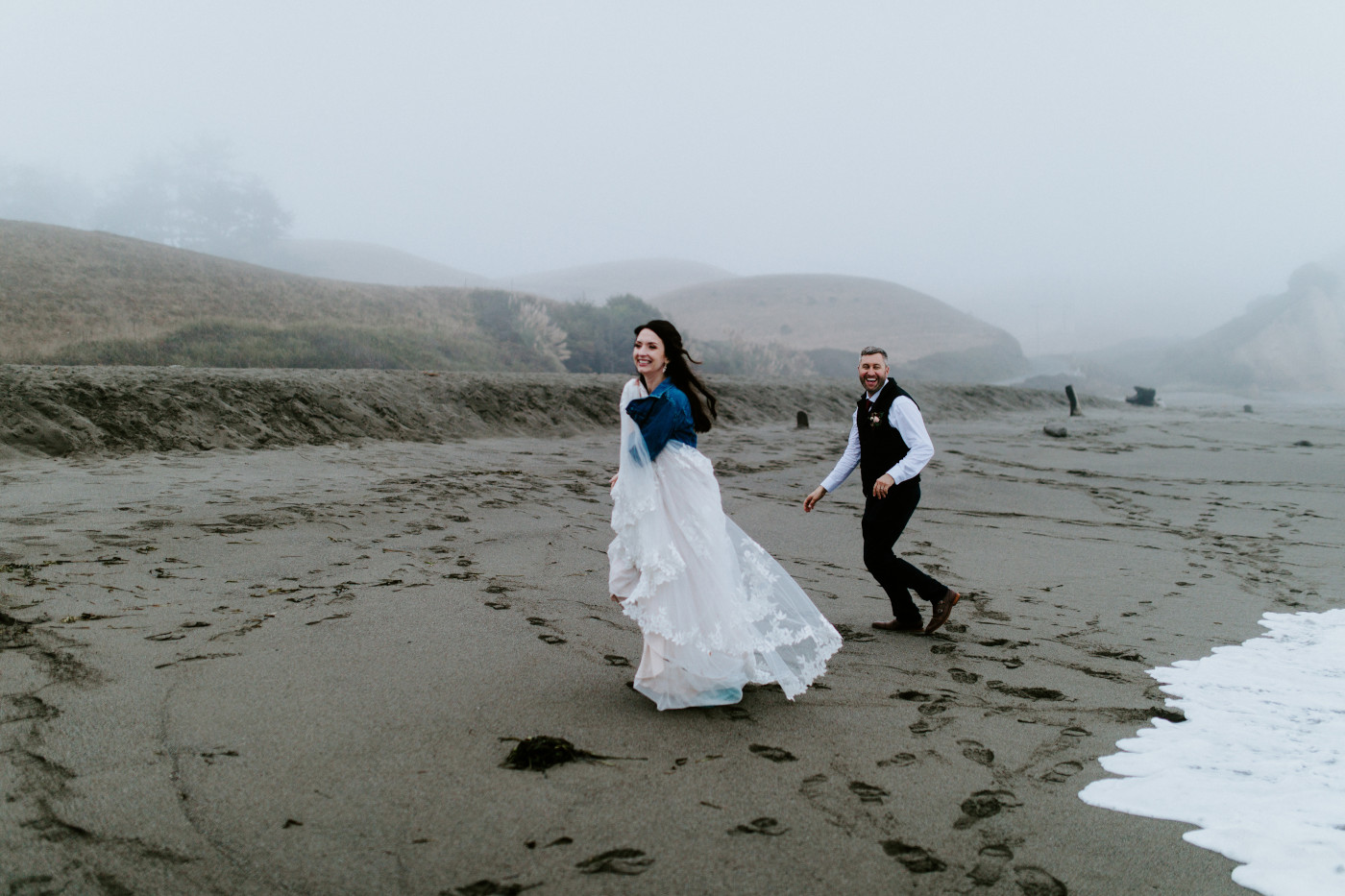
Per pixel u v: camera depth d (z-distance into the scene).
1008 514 8.75
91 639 3.61
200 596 4.42
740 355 53.03
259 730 2.82
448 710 3.10
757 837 2.29
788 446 14.82
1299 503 9.65
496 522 7.08
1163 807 2.55
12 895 1.87
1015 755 2.96
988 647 4.37
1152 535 7.78
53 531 5.59
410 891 1.97
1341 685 3.83
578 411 15.41
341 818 2.28
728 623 3.22
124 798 2.32
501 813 2.35
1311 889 2.07
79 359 21.41
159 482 7.67
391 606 4.46
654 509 3.24
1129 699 3.61
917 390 25.92
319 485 8.13
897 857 2.23
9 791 2.31
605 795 2.49
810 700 3.46
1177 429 20.44
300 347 27.20
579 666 3.72
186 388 10.56
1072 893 2.08
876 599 5.40
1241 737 3.17
